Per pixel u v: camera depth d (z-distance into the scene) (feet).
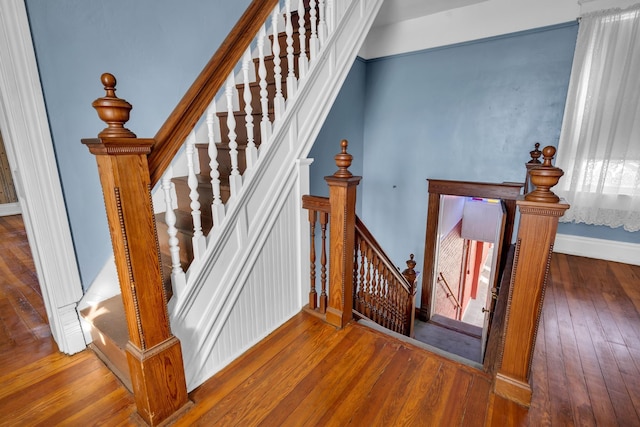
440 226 13.78
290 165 6.02
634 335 5.93
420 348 5.53
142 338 3.76
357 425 4.04
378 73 13.51
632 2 8.46
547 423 4.01
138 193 3.49
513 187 11.07
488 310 8.61
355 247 6.68
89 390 4.60
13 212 15.05
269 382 4.78
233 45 4.49
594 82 9.16
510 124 11.13
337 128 12.72
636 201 9.08
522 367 4.27
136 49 6.01
